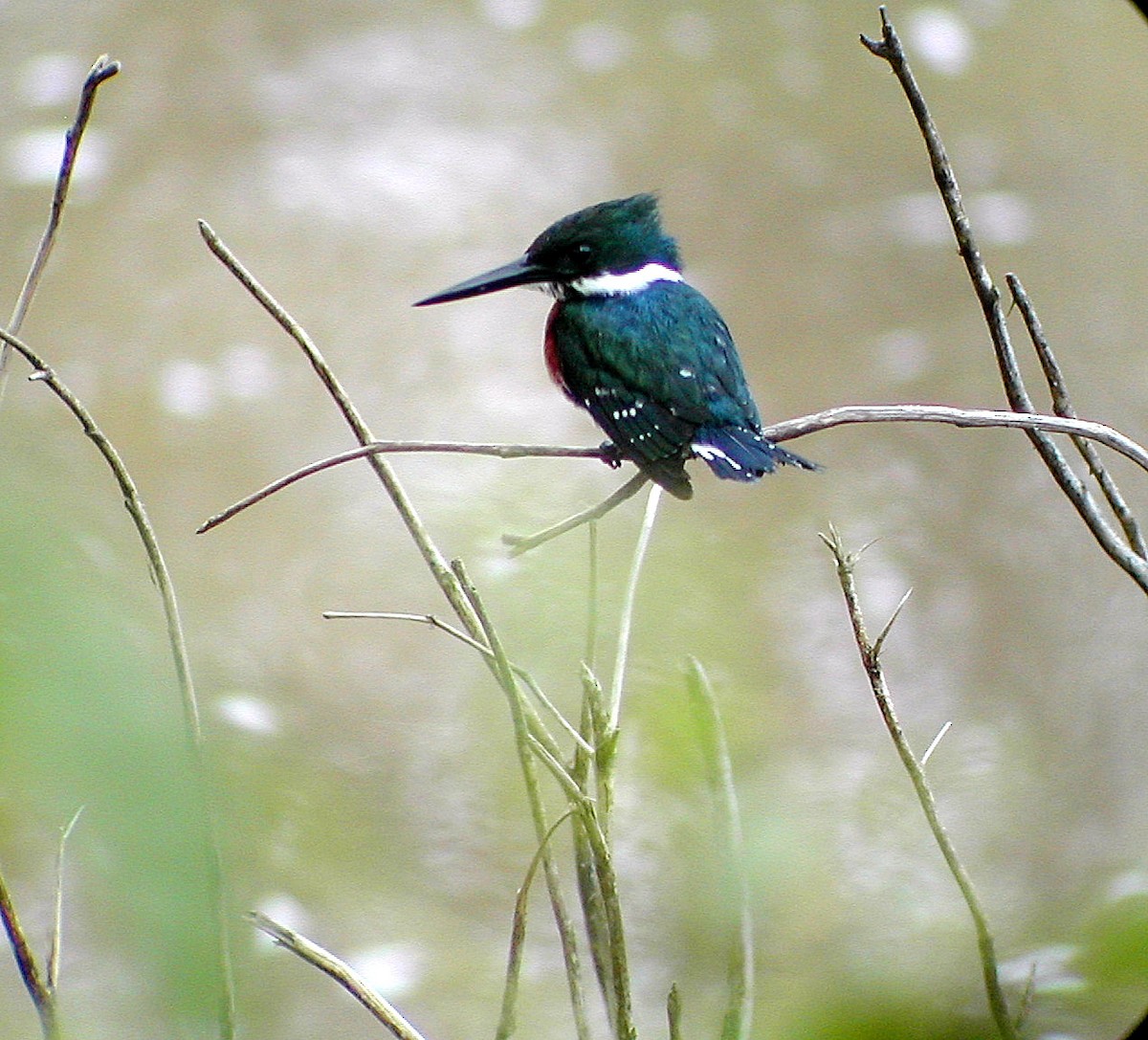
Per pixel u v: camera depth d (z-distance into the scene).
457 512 7.80
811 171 9.28
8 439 7.36
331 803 7.71
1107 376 8.31
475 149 9.11
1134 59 10.30
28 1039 7.86
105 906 5.25
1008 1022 7.34
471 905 7.91
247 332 8.29
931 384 8.30
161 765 5.05
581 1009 7.64
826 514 8.21
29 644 5.02
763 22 10.37
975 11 10.63
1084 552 8.22
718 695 7.77
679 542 7.79
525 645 7.75
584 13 10.34
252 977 7.83
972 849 7.93
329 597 8.12
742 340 8.32
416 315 8.30
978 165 9.42
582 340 7.84
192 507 8.18
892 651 8.13
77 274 8.30
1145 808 8.04
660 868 7.83
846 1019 7.20
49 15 9.75
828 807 7.84
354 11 10.02
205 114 9.11
